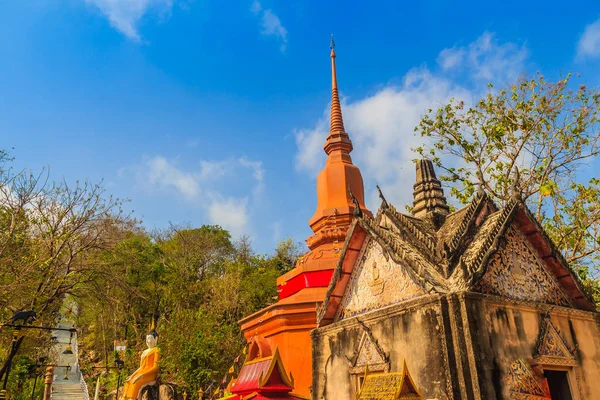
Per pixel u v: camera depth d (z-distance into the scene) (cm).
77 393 3241
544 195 1880
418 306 988
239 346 3038
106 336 4009
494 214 1166
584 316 1115
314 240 2202
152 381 1738
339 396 1173
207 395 2431
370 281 1200
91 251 2903
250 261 5681
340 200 2284
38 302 2388
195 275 5016
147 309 4297
